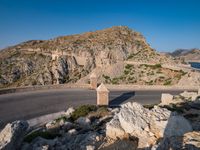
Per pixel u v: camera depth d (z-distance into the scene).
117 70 86.88
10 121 22.02
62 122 19.06
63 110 27.47
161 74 72.50
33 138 14.07
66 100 32.50
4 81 116.75
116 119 14.84
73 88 42.03
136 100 33.12
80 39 137.88
